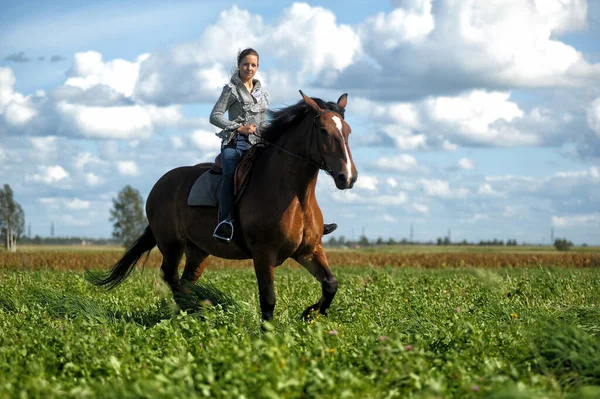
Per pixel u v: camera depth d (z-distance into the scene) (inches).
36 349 265.7
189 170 406.3
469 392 199.5
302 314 367.6
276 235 333.7
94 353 248.4
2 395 203.0
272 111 348.2
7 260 1504.7
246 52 362.6
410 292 476.4
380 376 215.2
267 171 341.4
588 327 300.8
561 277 630.5
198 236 379.9
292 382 193.8
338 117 321.7
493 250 4923.7
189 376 208.4
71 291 527.8
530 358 242.2
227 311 352.2
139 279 632.4
